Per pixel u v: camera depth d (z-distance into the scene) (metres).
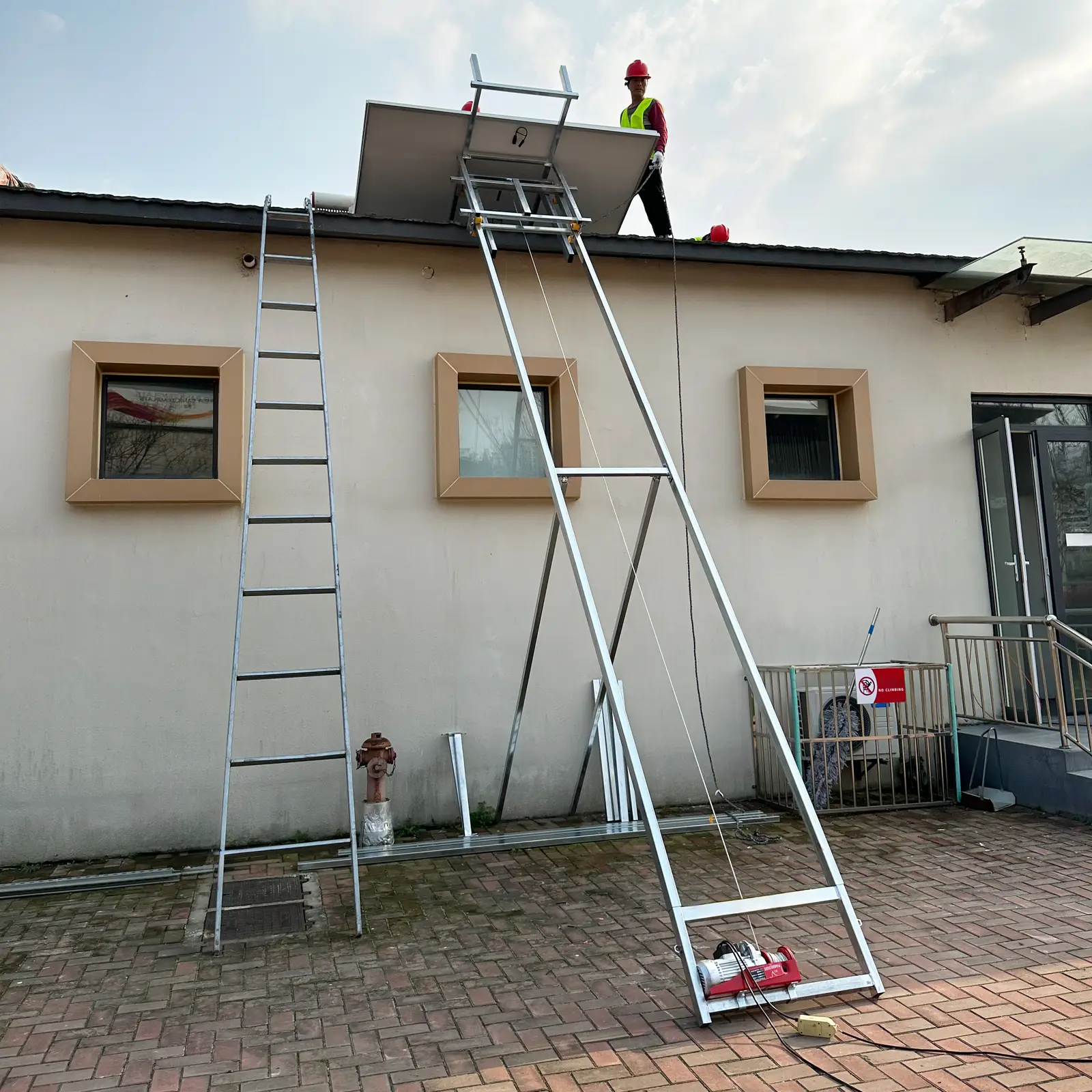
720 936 3.70
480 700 5.65
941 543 6.63
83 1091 2.54
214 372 5.45
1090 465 7.04
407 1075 2.61
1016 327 7.02
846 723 5.85
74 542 5.14
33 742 4.98
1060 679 5.61
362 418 5.66
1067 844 4.94
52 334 5.25
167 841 5.09
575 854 4.97
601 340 6.15
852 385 6.45
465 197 5.06
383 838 5.04
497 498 5.75
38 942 3.75
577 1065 2.64
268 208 5.27
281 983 3.28
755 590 6.22
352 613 5.49
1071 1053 2.64
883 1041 2.75
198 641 5.24
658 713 5.93
